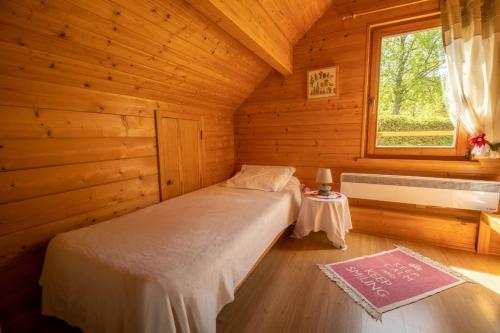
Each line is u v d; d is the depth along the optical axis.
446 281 1.70
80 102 1.58
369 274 1.80
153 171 2.17
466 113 2.03
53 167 1.47
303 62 2.73
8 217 1.30
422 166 2.31
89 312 1.11
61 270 1.22
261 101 3.03
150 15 1.42
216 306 1.12
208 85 2.41
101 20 1.28
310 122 2.79
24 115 1.32
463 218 2.23
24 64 1.24
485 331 1.28
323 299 1.55
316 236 2.50
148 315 0.91
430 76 2.29
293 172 2.80
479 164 2.10
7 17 1.04
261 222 1.69
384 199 2.44
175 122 2.37
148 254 1.17
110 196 1.82
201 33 1.77
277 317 1.40
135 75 1.76
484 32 1.90
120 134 1.86
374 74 2.45
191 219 1.67
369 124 2.55
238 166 3.33
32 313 1.40
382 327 1.31
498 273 1.79
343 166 2.69
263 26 1.99
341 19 2.48
